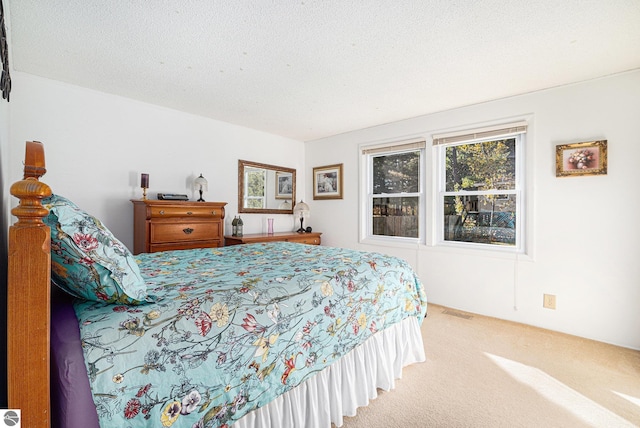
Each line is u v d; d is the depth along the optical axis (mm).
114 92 2811
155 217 2721
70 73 2420
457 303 3240
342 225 4277
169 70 2354
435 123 3371
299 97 2910
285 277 1447
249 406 1087
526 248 2818
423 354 2111
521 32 1823
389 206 3875
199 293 1129
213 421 981
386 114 3412
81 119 2693
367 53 2082
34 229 668
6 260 1455
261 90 2738
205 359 972
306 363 1316
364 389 1621
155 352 876
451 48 2014
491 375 1942
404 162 3730
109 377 787
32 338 669
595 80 2461
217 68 2316
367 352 1691
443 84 2600
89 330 837
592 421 1517
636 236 2318
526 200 2811
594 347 2344
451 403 1660
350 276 1646
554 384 1840
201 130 3508
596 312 2480
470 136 3123
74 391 742
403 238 3732
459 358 2168
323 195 4480
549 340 2469
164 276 1428
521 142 2891
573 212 2576
